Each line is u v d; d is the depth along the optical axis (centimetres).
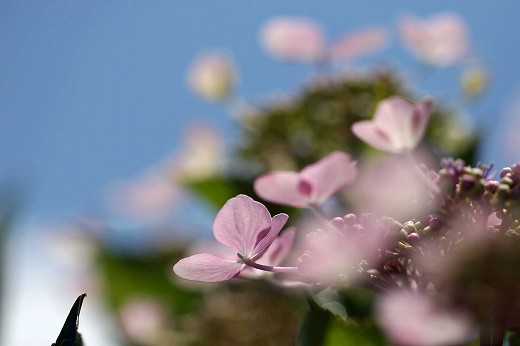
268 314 83
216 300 85
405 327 56
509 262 56
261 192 61
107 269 90
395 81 84
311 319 64
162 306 88
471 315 56
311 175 61
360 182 64
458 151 78
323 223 61
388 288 57
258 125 84
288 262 63
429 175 60
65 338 56
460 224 57
